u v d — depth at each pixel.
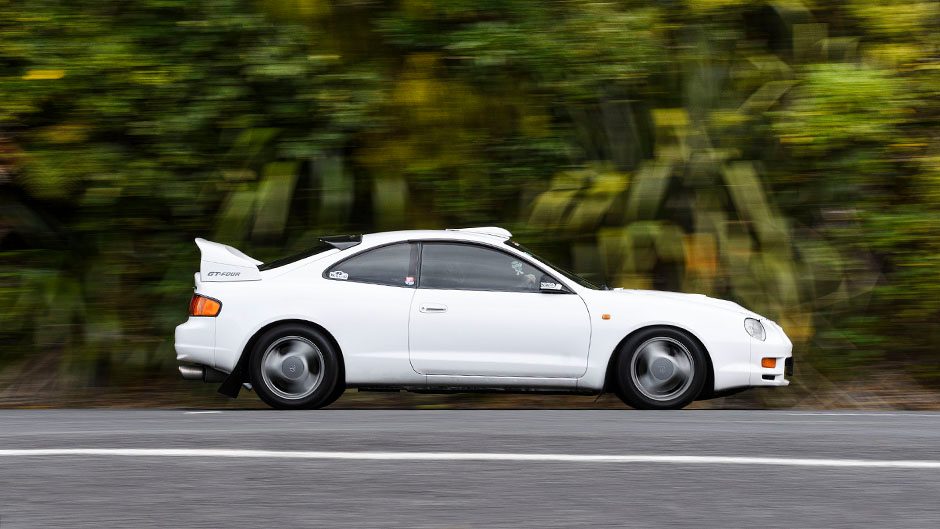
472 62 16.39
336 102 16.22
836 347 16.33
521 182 16.88
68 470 8.41
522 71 16.58
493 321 12.39
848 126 16.09
